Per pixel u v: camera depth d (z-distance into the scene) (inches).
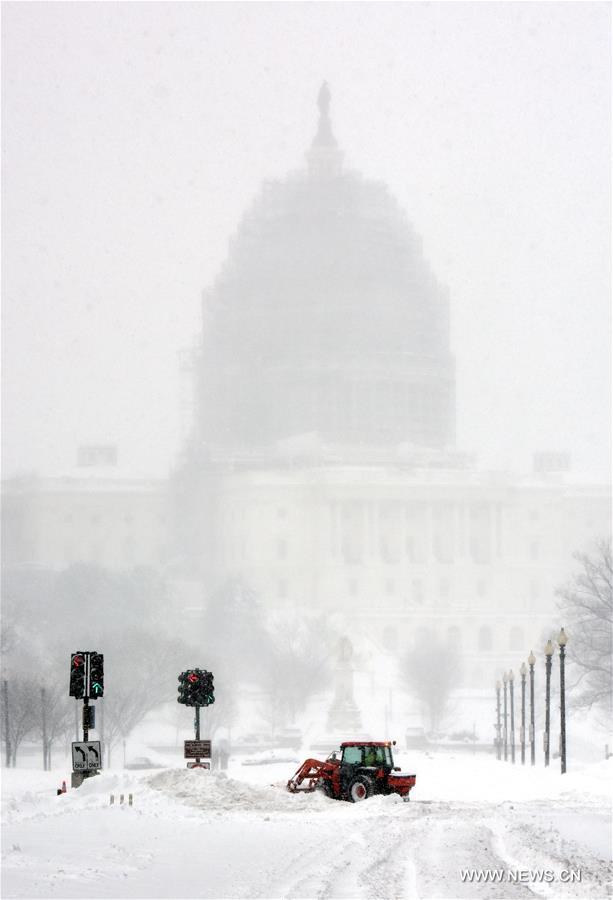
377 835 4753.9
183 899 3312.0
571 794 7465.6
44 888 3452.3
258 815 5767.7
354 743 6899.6
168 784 6732.3
